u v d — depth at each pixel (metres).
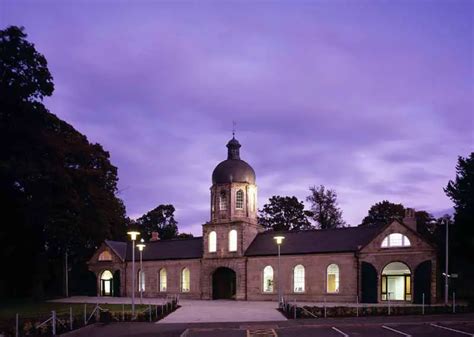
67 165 54.59
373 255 47.91
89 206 56.69
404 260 46.53
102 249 67.00
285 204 90.38
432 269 45.25
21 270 57.97
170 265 61.06
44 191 44.31
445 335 24.75
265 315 36.41
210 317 35.31
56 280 70.88
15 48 43.31
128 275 64.50
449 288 54.22
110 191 67.44
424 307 35.41
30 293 63.56
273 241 55.69
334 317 33.72
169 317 35.50
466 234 54.97
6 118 43.44
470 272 56.22
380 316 33.72
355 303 47.12
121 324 31.25
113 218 66.06
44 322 27.28
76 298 61.53
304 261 51.66
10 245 49.72
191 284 59.00
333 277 50.25
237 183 57.22
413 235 46.47
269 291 53.41
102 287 66.88
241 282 54.69
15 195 44.78
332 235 52.94
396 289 47.94
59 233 53.62
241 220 55.78
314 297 50.34
